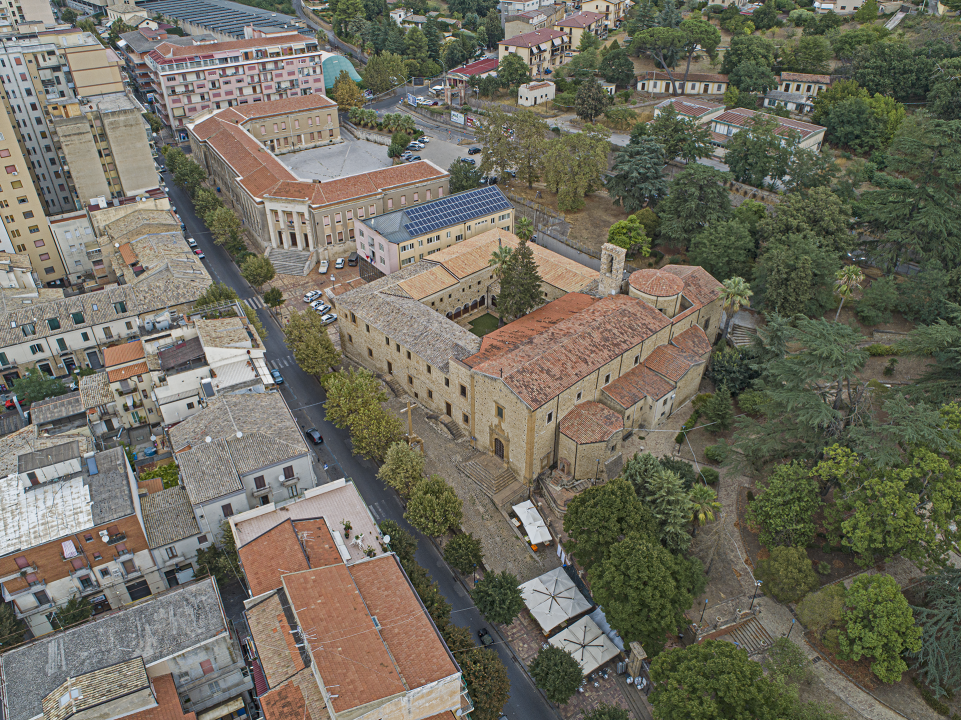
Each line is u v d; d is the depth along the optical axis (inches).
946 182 4434.1
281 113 7632.9
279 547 2711.6
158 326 4397.1
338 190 5979.3
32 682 2338.8
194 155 7854.3
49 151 6569.9
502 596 2901.1
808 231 4640.8
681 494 3061.0
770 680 2405.3
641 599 2674.7
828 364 3061.0
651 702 2490.2
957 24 7377.0
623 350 3799.2
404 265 5206.7
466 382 3816.4
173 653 2431.1
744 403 3823.8
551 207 6274.6
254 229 6323.8
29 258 5447.8
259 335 4746.6
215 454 3193.9
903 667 2502.5
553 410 3526.1
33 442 3484.3
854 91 6909.5
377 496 3732.8
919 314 4409.5
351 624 2385.6
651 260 5467.5
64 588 2960.1
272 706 2218.3
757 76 7504.9
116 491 3073.3
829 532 2984.7
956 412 3036.4
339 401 3858.3
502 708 2728.8
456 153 7603.4
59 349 4586.6
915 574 2992.1
